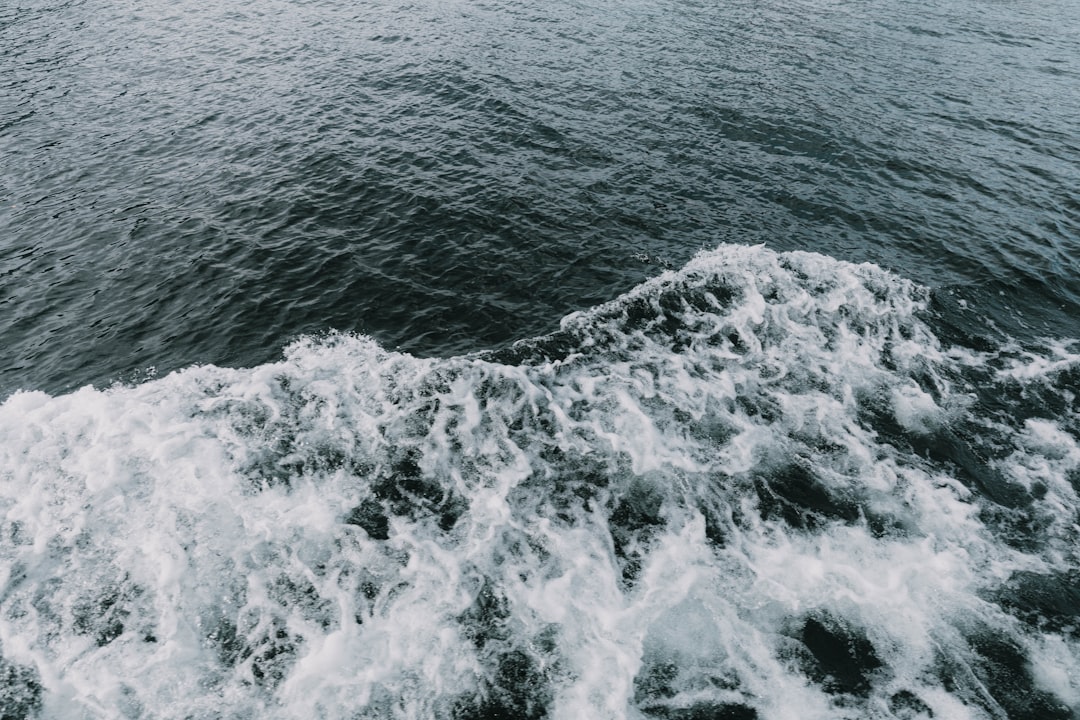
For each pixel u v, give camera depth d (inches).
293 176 842.2
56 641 332.8
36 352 560.4
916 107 1112.8
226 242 709.9
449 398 494.6
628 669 333.1
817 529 419.8
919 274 698.8
